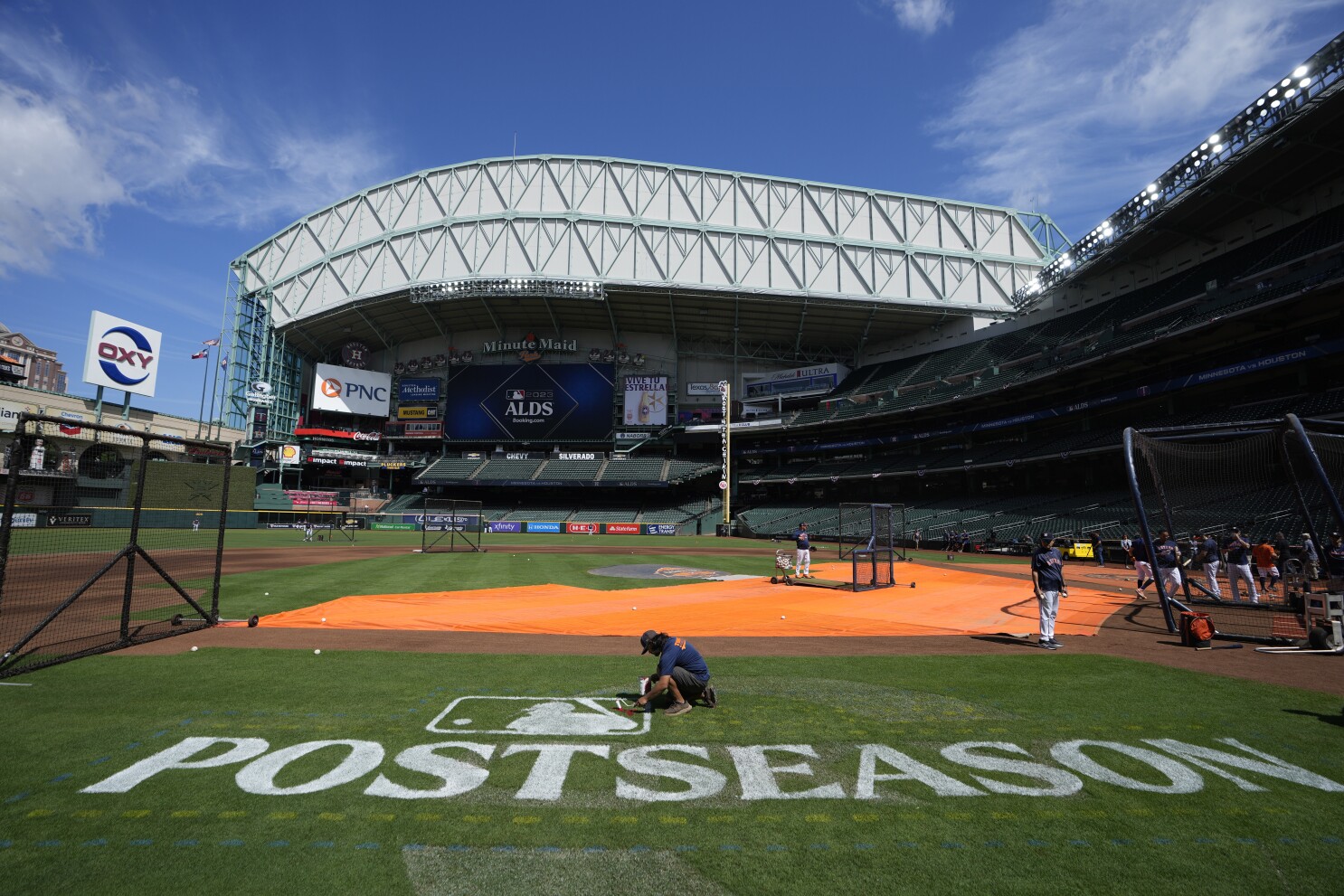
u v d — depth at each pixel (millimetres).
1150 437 14891
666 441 73875
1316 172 32469
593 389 72625
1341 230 30031
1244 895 3467
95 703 6715
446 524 67688
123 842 3936
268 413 72188
